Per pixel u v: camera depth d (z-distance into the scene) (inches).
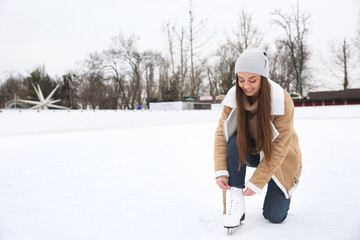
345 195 91.0
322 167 137.3
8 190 109.1
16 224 73.7
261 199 88.1
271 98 58.7
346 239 58.4
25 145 265.7
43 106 1072.2
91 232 67.5
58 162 172.6
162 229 67.6
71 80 1439.5
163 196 96.3
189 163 161.2
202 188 106.0
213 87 1456.7
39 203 91.8
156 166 153.6
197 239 60.8
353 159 157.1
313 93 932.0
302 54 1184.8
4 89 1723.7
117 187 110.7
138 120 569.9
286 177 65.2
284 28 1165.1
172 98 996.6
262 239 59.2
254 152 65.7
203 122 729.0
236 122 65.4
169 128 488.1
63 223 73.9
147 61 1195.9
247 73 57.5
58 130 441.1
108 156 193.5
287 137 61.1
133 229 68.4
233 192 63.6
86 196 98.9
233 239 59.6
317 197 89.8
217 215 75.9
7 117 382.0
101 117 504.7
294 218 72.0
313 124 490.9
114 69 1200.2
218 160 66.3
